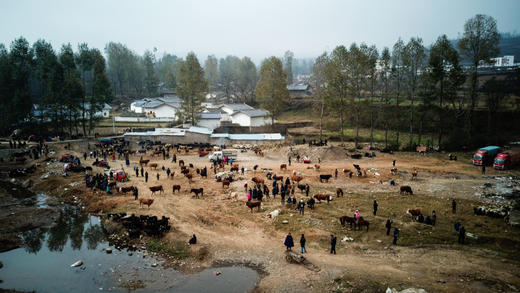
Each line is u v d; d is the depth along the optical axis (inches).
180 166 1919.3
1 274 820.6
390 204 1226.0
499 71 4365.2
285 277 772.0
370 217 1086.4
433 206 1195.9
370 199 1298.0
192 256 891.4
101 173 1728.6
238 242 965.2
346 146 2529.5
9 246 980.6
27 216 1205.1
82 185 1544.0
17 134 2518.5
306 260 839.7
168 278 789.2
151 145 2484.0
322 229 1013.8
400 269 778.2
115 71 5226.4
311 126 3454.7
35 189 1578.5
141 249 948.6
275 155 2231.8
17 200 1408.7
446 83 2188.7
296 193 1397.6
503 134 2566.4
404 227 1003.9
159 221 1049.5
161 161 2068.2
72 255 920.9
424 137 2755.9
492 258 821.9
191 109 3085.6
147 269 834.8
